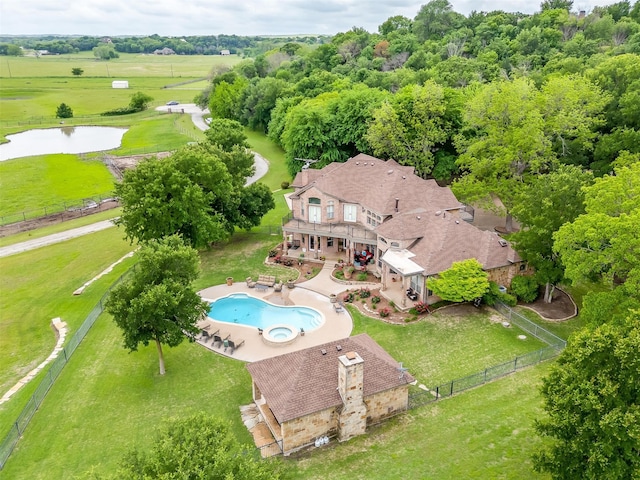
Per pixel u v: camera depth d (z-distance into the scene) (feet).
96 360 123.65
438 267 139.64
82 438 97.14
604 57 286.46
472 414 98.02
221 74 547.49
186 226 170.30
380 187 177.68
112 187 288.30
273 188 274.57
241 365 119.65
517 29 447.01
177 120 499.51
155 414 103.50
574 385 71.56
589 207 111.96
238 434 96.07
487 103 190.29
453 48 409.90
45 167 325.62
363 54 490.08
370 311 141.59
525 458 85.51
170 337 110.42
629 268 104.22
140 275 114.83
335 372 96.89
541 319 133.08
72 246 202.90
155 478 59.00
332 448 91.81
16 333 141.59
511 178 186.70
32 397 106.32
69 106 577.02
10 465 90.79
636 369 65.87
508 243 150.10
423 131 231.71
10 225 230.89
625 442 64.85
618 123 208.74
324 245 182.80
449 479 82.38
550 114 192.34
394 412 100.17
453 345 123.24
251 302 151.84
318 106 288.71
